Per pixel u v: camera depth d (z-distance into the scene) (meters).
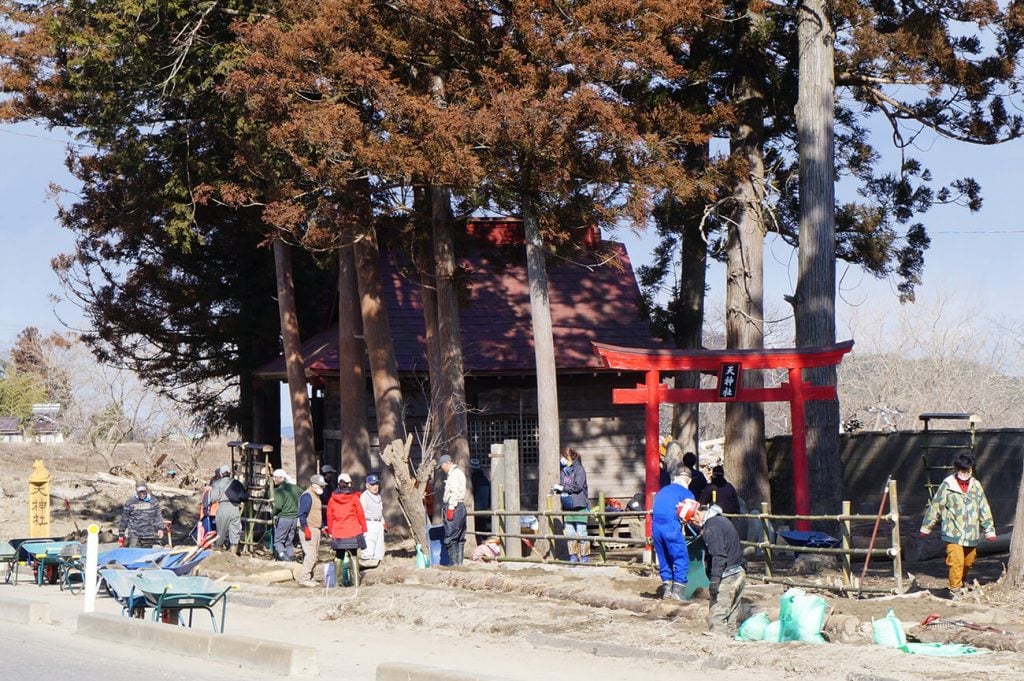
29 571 24.30
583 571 18.77
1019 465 27.53
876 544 21.20
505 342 31.80
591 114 21.38
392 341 29.44
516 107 21.20
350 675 11.95
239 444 26.61
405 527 28.12
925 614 13.78
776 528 25.48
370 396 32.03
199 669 11.81
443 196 26.09
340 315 29.62
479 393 31.31
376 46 23.45
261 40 22.81
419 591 17.22
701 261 30.09
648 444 20.91
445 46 23.48
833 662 11.55
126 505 22.88
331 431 33.50
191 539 29.05
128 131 26.84
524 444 31.30
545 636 13.99
